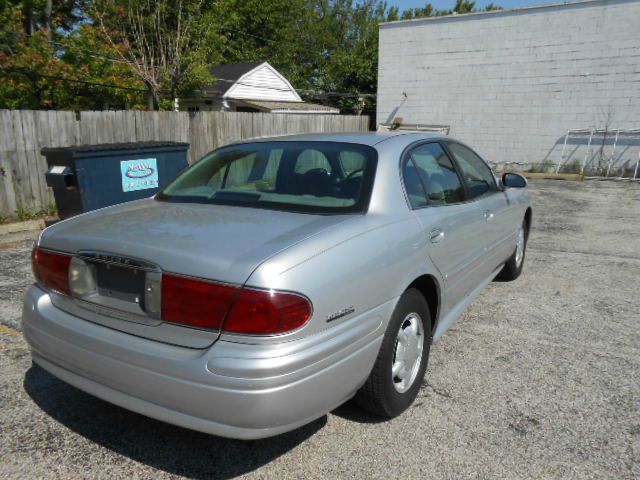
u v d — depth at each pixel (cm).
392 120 1875
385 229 269
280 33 3494
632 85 1485
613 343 394
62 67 1372
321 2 4391
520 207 512
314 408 222
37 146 794
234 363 202
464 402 309
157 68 1695
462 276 365
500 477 243
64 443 268
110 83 1505
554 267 604
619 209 1010
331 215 270
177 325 217
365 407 280
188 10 1912
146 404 223
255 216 268
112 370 229
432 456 258
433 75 1773
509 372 346
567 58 1556
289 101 2616
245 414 204
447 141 396
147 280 224
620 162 1535
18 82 1346
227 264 210
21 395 313
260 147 345
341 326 230
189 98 2294
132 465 251
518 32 1612
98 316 243
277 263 210
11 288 494
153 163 735
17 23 1421
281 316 205
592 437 274
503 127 1692
